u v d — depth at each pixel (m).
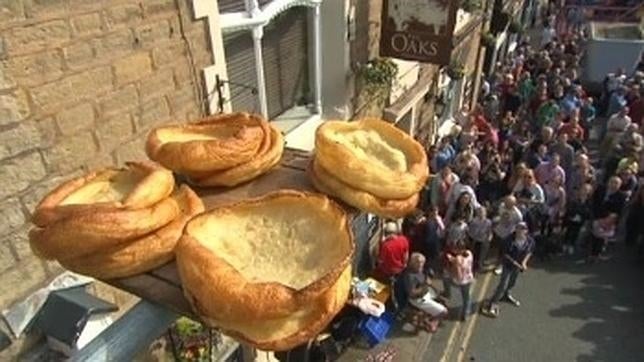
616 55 16.06
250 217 2.25
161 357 4.88
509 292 9.20
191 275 1.83
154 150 2.55
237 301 1.73
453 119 13.71
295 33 6.95
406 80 9.95
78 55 3.66
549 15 22.00
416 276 8.45
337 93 7.65
